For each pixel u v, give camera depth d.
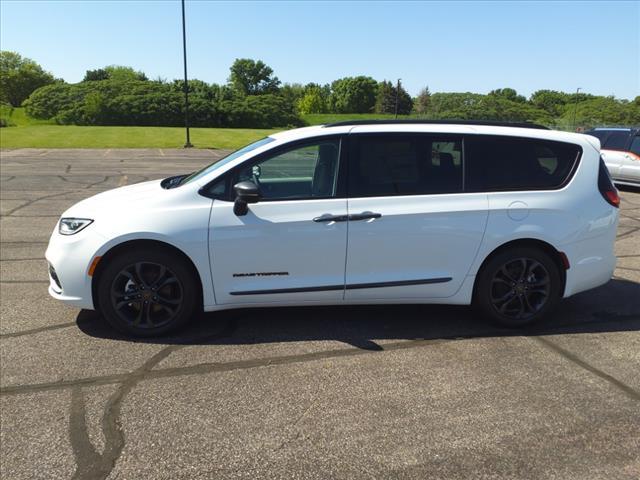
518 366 3.59
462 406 3.07
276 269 3.89
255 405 3.06
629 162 12.64
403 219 3.92
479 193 4.04
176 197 3.86
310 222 3.84
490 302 4.18
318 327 4.23
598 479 2.46
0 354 3.66
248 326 4.22
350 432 2.81
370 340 3.99
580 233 4.16
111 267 3.83
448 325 4.31
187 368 3.49
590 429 2.86
